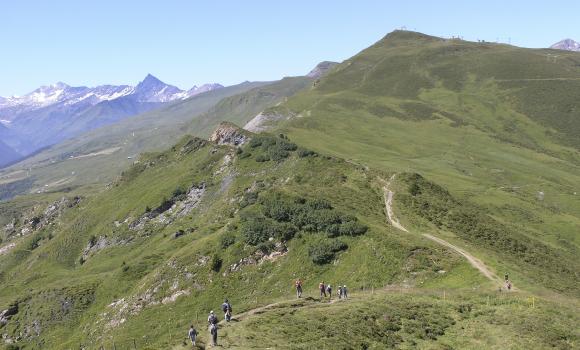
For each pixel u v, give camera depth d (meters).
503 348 38.38
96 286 103.06
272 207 83.94
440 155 189.00
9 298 115.06
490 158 195.12
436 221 80.94
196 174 141.88
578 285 65.94
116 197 159.25
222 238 82.06
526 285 55.25
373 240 69.62
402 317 44.50
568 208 149.88
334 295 55.06
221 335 40.75
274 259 75.12
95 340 82.81
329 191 91.44
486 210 130.88
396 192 91.50
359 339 39.50
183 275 80.81
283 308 48.19
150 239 125.88
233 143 148.88
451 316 45.41
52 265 141.75
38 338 95.31
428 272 61.41
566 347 38.66
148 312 78.06
